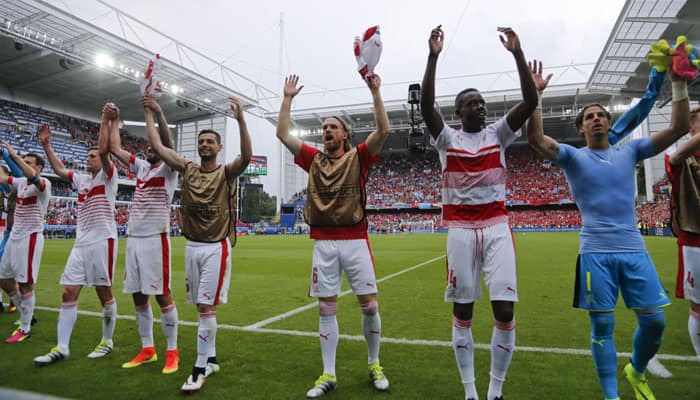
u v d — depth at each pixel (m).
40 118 34.06
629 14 17.48
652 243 18.22
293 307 5.64
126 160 3.86
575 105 37.59
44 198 4.61
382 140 3.01
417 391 2.81
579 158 2.64
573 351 3.56
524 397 2.68
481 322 4.61
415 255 14.63
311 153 3.20
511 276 2.55
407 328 4.43
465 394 2.63
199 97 36.38
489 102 38.72
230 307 5.65
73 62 27.89
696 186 2.83
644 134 37.47
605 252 2.51
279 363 3.40
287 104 3.28
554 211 46.00
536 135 2.68
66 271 3.68
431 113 2.74
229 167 3.40
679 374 3.04
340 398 2.71
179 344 4.04
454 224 2.72
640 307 2.45
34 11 22.61
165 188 3.66
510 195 46.62
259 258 13.81
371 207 50.78
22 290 4.30
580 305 2.56
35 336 4.32
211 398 2.74
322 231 3.03
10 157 4.79
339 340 4.01
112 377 3.15
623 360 3.36
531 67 2.78
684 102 2.48
